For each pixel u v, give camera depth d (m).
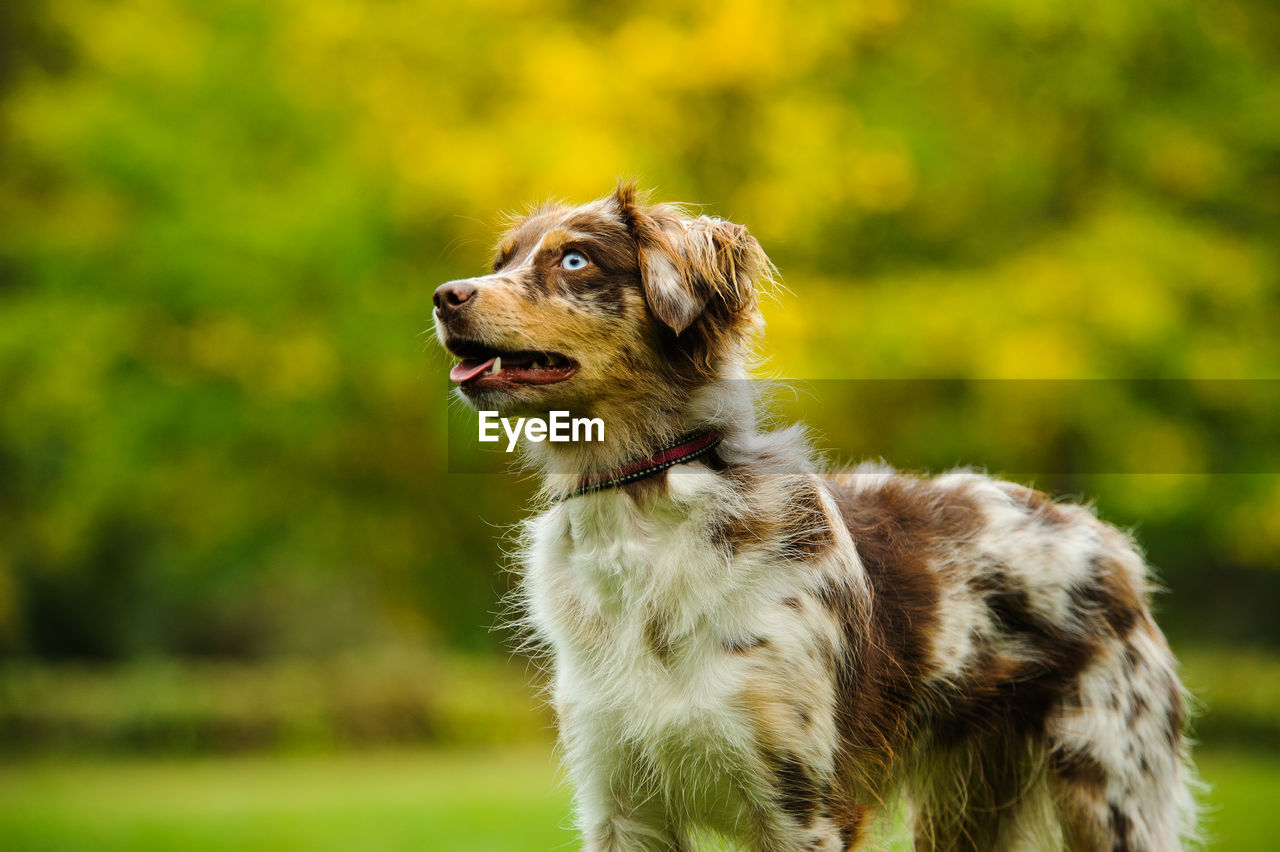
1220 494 14.27
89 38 15.06
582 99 12.50
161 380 13.81
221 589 18.91
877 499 4.27
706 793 3.70
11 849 7.51
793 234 12.81
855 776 3.80
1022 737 4.25
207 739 14.78
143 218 13.96
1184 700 4.45
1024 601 4.15
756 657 3.53
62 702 14.90
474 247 12.81
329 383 13.34
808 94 13.24
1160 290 13.34
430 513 14.82
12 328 14.41
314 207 13.09
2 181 16.27
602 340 3.69
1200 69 14.59
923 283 13.15
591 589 3.68
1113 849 4.12
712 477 3.63
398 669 15.70
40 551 18.33
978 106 14.07
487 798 9.89
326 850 7.27
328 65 13.84
